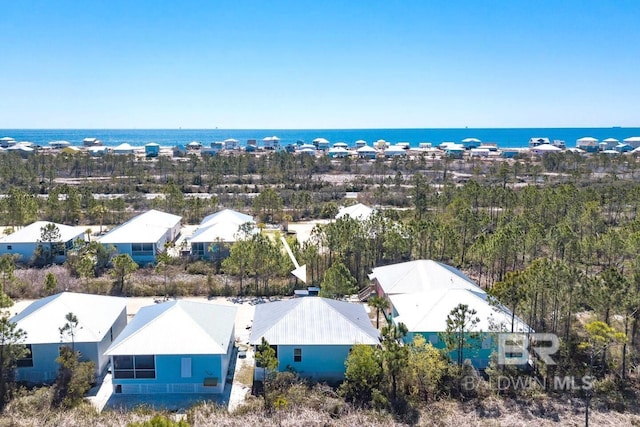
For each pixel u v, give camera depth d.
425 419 23.47
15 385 25.66
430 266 37.53
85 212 68.25
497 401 25.00
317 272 42.41
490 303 28.44
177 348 25.59
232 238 49.16
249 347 31.06
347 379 26.06
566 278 28.25
